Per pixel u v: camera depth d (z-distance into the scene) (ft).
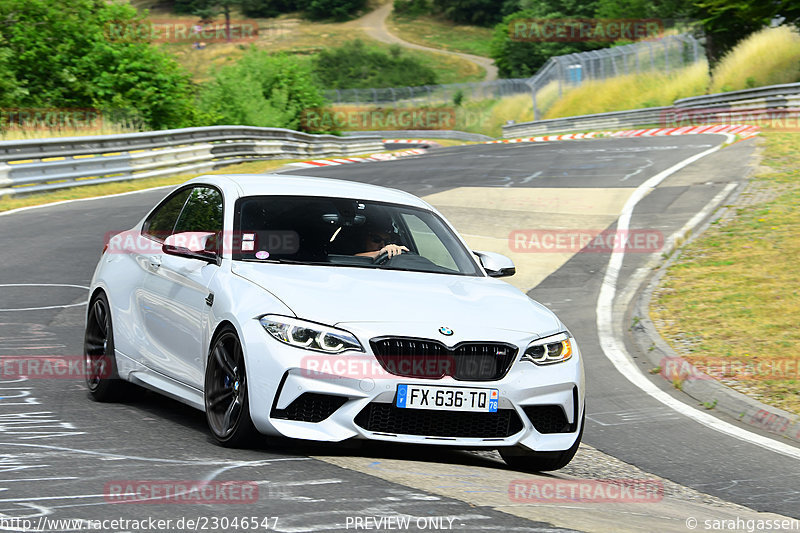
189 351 43.65
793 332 76.33
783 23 337.31
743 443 53.98
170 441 40.50
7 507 28.32
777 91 283.38
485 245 120.26
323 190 50.14
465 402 38.42
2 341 67.41
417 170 201.67
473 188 166.50
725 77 377.71
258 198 47.65
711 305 87.10
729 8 357.61
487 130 625.00
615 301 94.17
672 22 578.66
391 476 35.63
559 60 555.28
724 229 120.78
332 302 39.42
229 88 355.97
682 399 64.34
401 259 46.73
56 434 40.96
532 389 39.86
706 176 163.22
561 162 201.67
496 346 39.55
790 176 154.92
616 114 398.83
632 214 135.44
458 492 33.78
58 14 268.00
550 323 42.80
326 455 39.14
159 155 206.49
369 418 37.70
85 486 31.45
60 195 167.73
